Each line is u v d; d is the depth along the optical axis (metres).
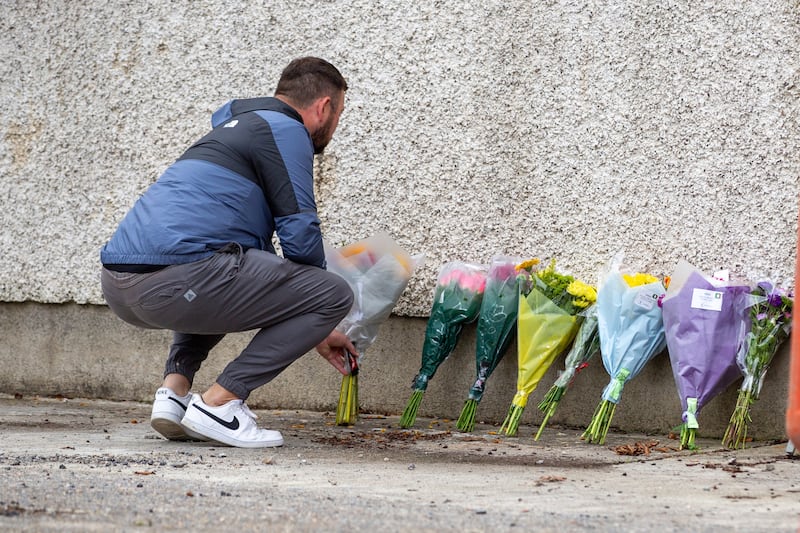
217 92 9.55
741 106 7.71
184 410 7.23
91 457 6.41
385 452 6.90
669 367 7.87
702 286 7.24
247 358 7.02
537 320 7.80
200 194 6.81
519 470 6.14
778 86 7.60
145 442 7.23
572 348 7.82
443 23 8.72
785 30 7.57
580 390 8.23
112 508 4.66
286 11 9.30
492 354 8.08
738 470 6.20
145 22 9.80
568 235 8.28
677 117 7.91
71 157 10.07
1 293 10.32
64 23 10.08
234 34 9.48
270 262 6.81
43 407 9.52
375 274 8.33
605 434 7.42
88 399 10.09
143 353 9.90
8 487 5.16
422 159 8.79
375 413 8.95
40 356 10.28
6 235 10.30
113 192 9.93
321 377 9.22
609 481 5.73
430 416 8.76
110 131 9.94
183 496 5.02
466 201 8.63
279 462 6.38
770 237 7.62
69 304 10.17
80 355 10.12
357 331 8.34
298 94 7.24
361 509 4.73
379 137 8.95
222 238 6.82
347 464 6.32
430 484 5.55
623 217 8.09
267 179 6.87
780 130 7.59
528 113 8.43
